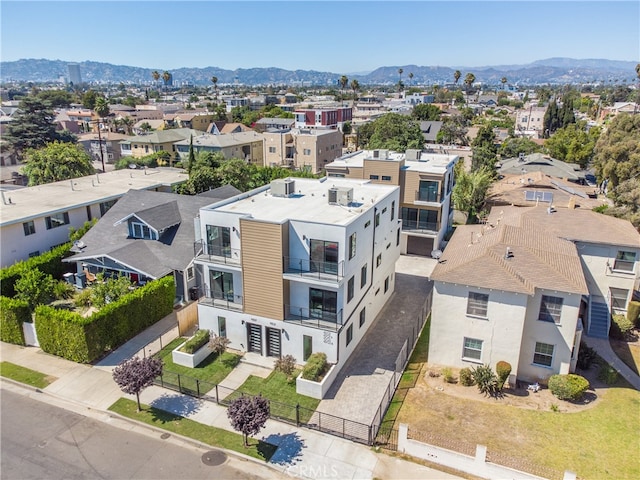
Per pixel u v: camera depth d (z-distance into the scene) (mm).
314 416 20859
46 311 25500
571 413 20656
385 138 81688
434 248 42188
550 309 21891
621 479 17031
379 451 18750
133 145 90125
